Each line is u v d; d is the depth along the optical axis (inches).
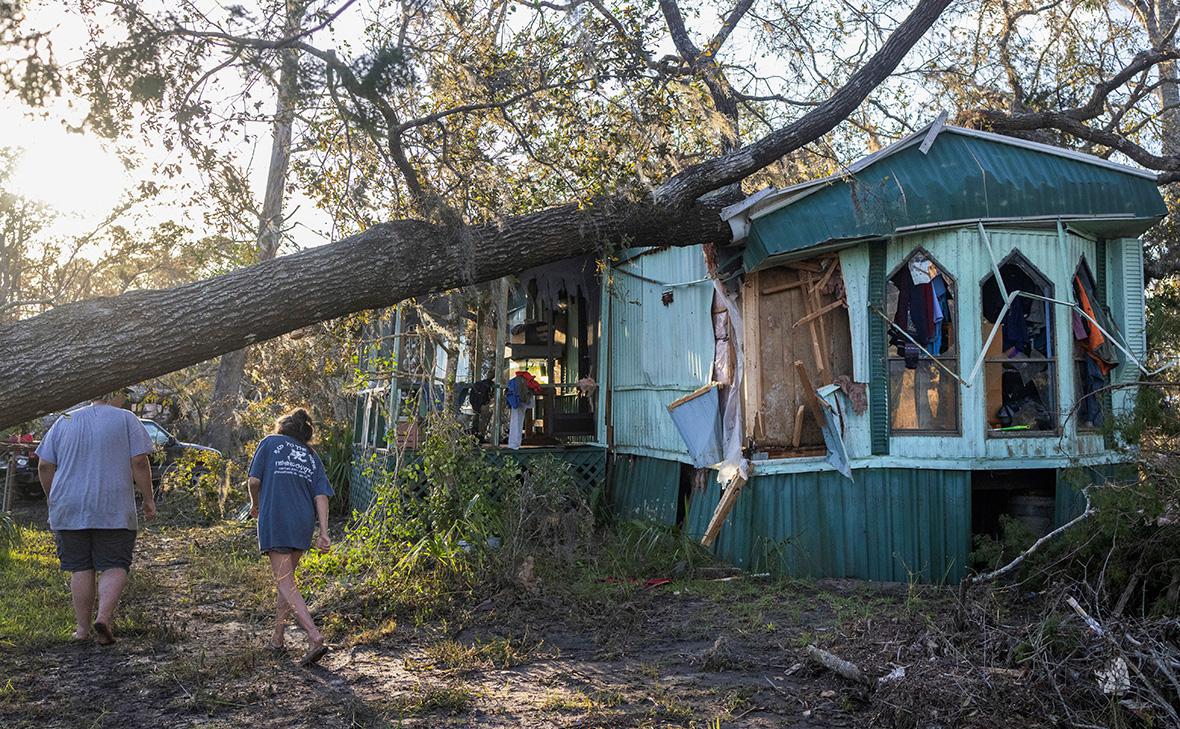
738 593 316.8
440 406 415.5
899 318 348.2
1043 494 351.3
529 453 460.1
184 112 260.4
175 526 515.5
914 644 221.6
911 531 338.3
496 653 253.4
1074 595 230.1
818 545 345.4
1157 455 259.9
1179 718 174.7
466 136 317.4
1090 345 354.6
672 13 492.1
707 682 226.7
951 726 184.7
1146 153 467.8
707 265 375.6
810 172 409.1
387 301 244.5
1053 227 347.6
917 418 345.1
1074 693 186.5
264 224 483.2
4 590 331.6
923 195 336.5
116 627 281.0
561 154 332.5
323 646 246.4
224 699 215.5
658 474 429.4
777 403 358.9
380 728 197.2
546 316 532.4
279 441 263.0
